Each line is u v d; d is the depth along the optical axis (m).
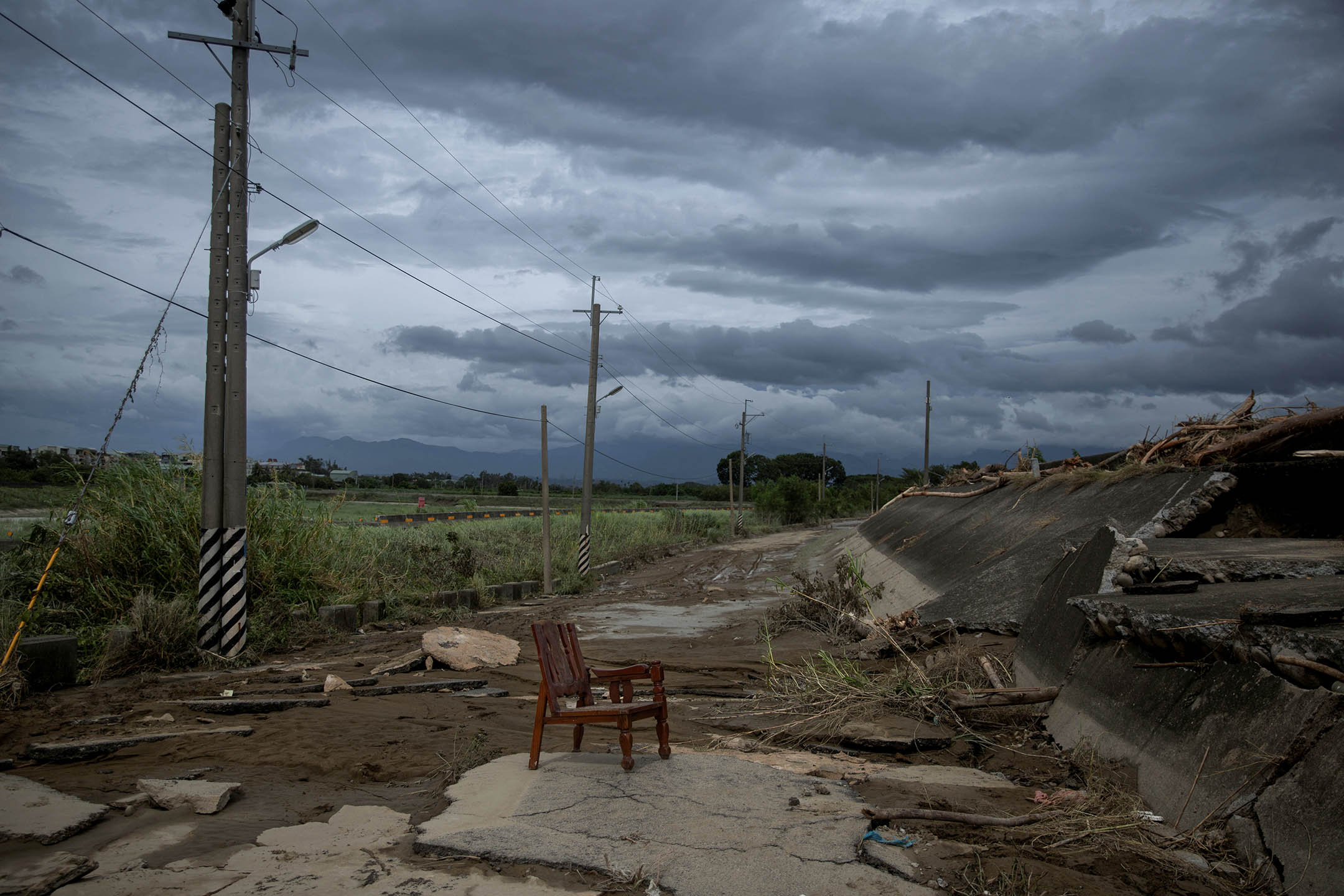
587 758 6.24
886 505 34.88
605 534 37.59
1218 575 7.08
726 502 98.81
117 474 14.48
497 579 22.50
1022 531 13.57
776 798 5.25
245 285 12.71
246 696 9.21
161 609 11.86
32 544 13.33
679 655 12.45
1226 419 11.97
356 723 7.74
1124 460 14.71
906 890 3.98
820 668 10.08
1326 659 4.50
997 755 6.57
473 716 8.17
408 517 40.41
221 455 12.38
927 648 10.22
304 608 14.59
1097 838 4.68
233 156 12.84
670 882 4.04
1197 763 4.96
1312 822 3.99
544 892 4.03
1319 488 9.31
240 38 12.98
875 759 6.66
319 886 4.14
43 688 9.69
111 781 5.94
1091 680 6.74
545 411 23.23
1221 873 4.22
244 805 5.48
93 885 4.18
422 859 4.46
